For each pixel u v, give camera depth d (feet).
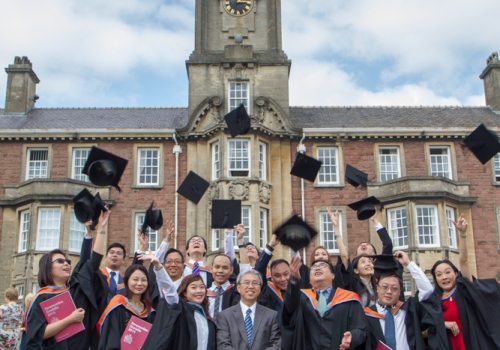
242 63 86.84
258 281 25.91
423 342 25.91
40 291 25.62
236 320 25.57
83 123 89.15
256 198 79.66
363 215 33.63
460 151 85.81
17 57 95.40
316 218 81.97
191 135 83.51
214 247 78.79
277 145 84.17
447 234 80.12
